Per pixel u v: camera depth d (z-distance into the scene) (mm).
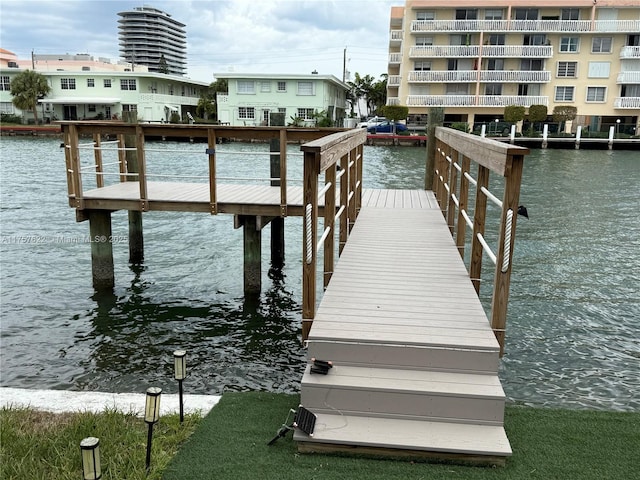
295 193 8375
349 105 61125
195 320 7188
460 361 3373
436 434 3092
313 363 3426
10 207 14148
